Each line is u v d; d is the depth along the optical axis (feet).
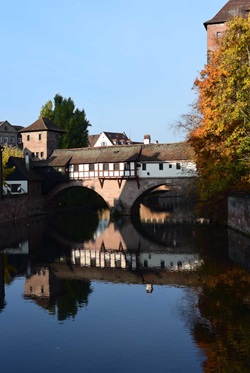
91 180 192.75
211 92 92.84
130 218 174.81
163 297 56.39
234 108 80.48
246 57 80.48
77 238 116.47
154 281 65.41
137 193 182.09
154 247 99.35
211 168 99.09
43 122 233.35
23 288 63.31
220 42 97.50
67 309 52.70
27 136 235.61
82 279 68.54
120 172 183.93
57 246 102.73
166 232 124.98
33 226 145.48
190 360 37.42
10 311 52.37
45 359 38.58
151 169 179.83
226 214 127.24
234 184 103.91
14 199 164.55
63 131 240.32
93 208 238.48
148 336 43.11
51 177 200.85
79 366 37.04
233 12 150.82
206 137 99.60
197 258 80.53
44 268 77.41
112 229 136.26
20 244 105.70
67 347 41.11
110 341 42.24
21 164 192.24
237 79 78.79
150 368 36.17
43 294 59.77
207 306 51.19
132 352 39.50
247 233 95.55
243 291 56.54
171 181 176.76
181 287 60.95
